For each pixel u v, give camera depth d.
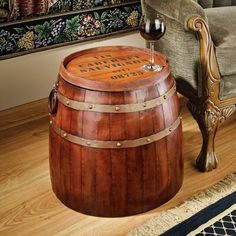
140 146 1.39
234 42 1.60
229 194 1.59
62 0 2.12
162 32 1.43
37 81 2.22
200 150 1.86
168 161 1.48
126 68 1.47
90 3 2.24
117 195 1.44
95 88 1.34
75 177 1.45
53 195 1.61
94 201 1.46
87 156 1.40
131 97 1.34
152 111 1.38
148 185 1.46
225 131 2.01
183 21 1.54
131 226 1.45
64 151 1.44
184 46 1.63
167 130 1.44
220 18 1.73
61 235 1.43
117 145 1.37
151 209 1.52
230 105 1.68
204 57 1.56
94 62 1.52
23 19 2.04
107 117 1.35
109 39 2.41
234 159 1.81
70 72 1.42
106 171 1.40
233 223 1.45
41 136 2.01
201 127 1.68
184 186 1.64
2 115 2.14
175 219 1.48
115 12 2.36
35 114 2.20
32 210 1.54
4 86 2.12
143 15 1.81
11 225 1.47
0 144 1.94
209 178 1.69
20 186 1.66
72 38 2.25
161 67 1.47
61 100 1.42
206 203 1.55
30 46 2.12
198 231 1.42
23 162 1.81
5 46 2.04
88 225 1.46
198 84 1.63
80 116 1.37
